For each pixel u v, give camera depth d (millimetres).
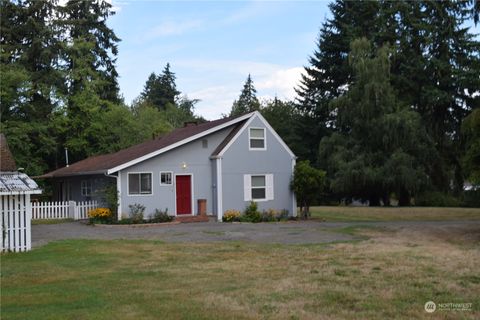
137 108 61781
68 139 40969
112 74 49062
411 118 37719
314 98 52500
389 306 7738
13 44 41094
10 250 14594
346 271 10734
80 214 28141
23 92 36781
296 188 28031
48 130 38969
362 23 48531
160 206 25938
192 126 31922
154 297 8547
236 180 27406
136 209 25062
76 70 40969
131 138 42438
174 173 26422
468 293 8516
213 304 8023
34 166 37281
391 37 44656
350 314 7344
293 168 29375
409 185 37312
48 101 39938
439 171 41875
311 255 13234
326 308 7699
